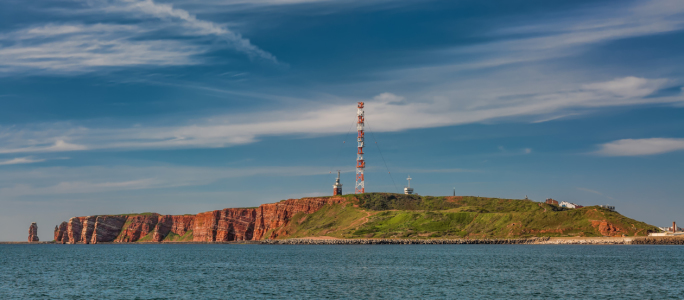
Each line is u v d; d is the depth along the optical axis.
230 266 142.00
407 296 83.56
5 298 85.00
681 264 133.25
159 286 97.38
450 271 119.25
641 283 96.56
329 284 97.75
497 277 106.94
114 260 181.88
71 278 113.06
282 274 116.31
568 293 85.69
